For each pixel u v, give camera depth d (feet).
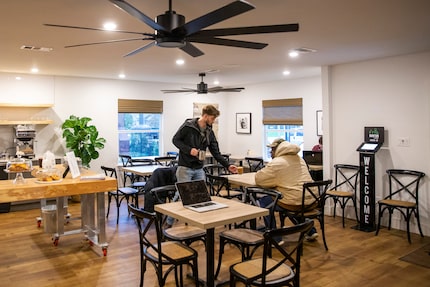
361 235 15.66
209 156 27.12
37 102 22.36
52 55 15.89
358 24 11.19
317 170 20.07
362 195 16.78
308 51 15.25
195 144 13.58
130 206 9.77
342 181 18.74
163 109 27.40
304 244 14.42
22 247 14.26
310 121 24.08
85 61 17.57
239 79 25.38
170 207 9.91
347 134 18.49
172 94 27.76
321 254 13.34
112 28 11.41
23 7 9.34
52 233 16.01
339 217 18.79
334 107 18.99
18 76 21.72
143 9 9.57
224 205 10.05
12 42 13.25
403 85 16.29
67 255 13.35
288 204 12.98
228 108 30.58
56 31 11.72
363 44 13.99
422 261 12.71
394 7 9.60
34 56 16.10
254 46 9.53
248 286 7.80
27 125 21.80
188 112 28.68
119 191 18.40
